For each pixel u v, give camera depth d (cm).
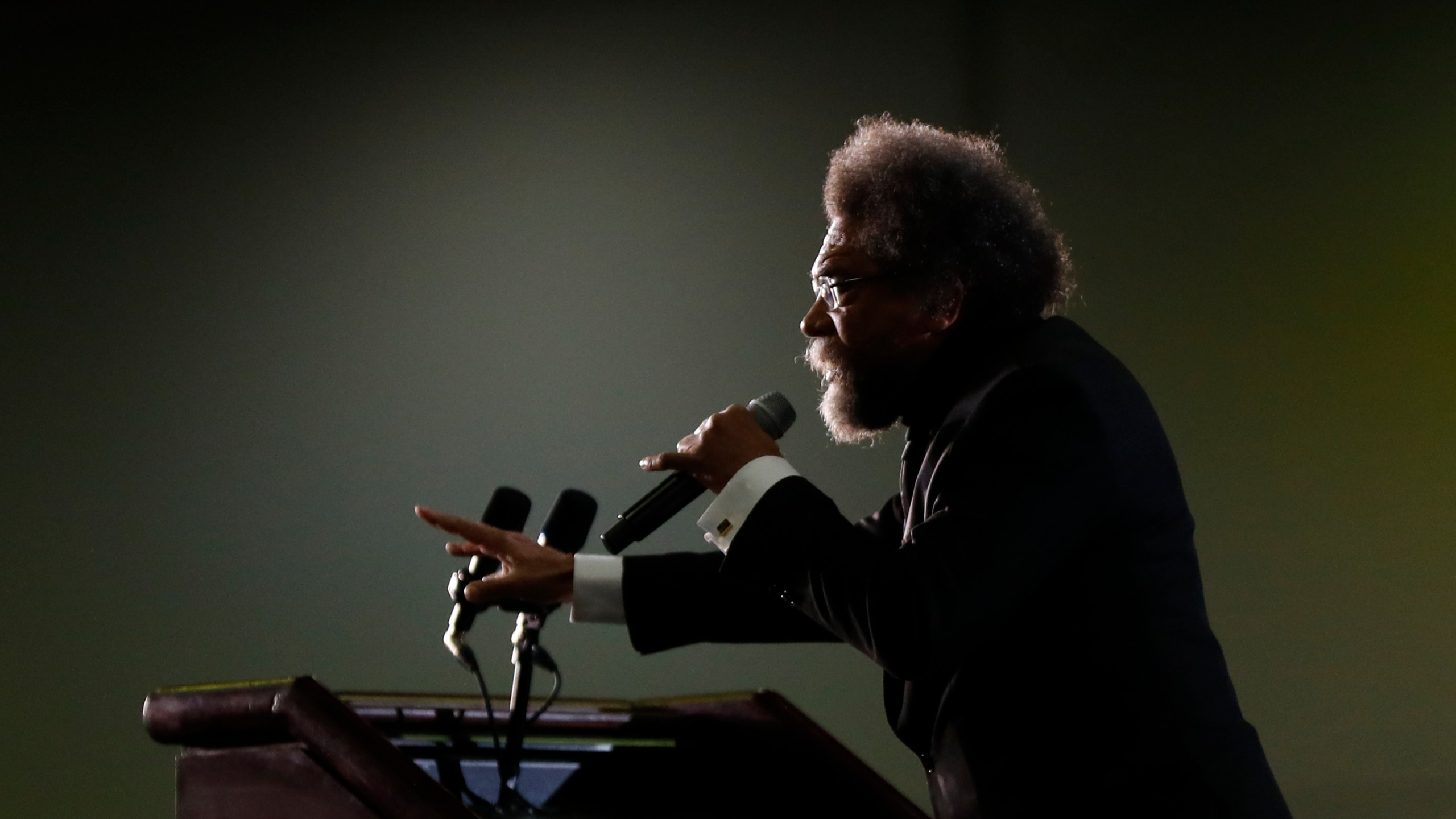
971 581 430
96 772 1647
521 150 1759
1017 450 452
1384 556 1520
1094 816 448
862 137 570
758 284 1692
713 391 1675
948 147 554
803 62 1731
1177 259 1623
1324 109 1617
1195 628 476
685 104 1745
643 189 1733
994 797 462
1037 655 466
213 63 1802
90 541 1705
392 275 1744
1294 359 1580
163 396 1736
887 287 526
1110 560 466
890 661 432
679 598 589
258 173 1777
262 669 1655
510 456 1686
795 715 588
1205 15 1658
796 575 465
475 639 1625
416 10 1797
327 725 392
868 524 636
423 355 1719
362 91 1788
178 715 421
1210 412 1589
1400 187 1584
